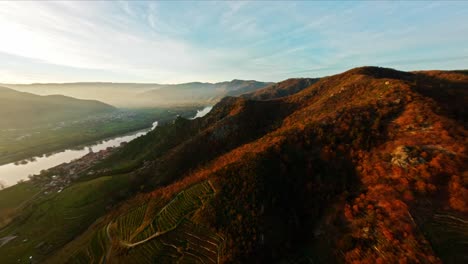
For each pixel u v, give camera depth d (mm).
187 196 74125
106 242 68438
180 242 60562
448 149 54844
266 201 65312
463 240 43250
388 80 98750
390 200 53906
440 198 49875
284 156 75688
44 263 70750
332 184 66688
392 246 47219
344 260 51781
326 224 60531
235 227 60344
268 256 56500
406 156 58094
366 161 65500
